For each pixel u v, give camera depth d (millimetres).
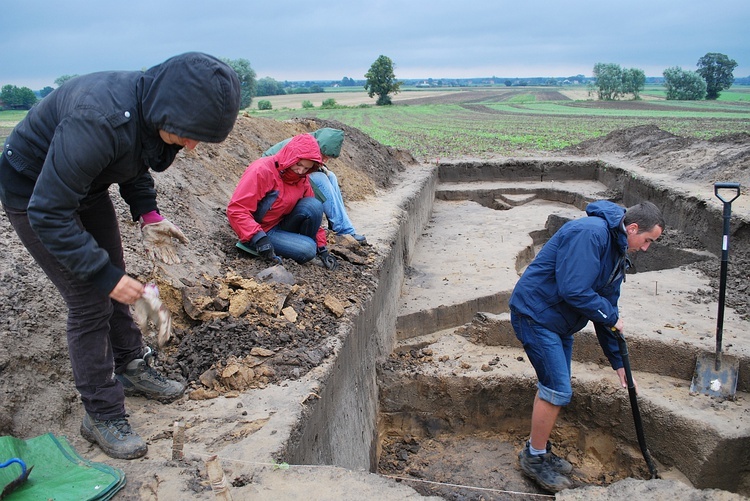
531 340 4160
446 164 13922
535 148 17562
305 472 2732
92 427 2766
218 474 2273
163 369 3484
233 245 5070
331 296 4512
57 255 2248
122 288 2348
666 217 9383
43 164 2367
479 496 4523
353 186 8781
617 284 4066
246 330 3803
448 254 8281
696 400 4676
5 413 2787
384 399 5406
